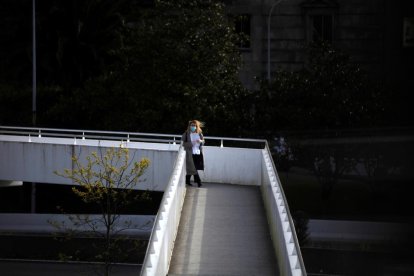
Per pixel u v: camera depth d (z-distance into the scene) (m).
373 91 76.88
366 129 69.81
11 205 90.44
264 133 79.38
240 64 84.06
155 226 22.77
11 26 110.94
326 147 72.25
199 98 79.75
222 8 88.12
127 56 82.75
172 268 25.23
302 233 56.34
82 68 107.69
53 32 109.38
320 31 106.75
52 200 89.19
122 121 81.25
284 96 79.31
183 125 79.38
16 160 64.12
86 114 88.44
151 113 79.50
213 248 27.78
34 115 91.62
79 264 65.19
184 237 29.34
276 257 26.31
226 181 42.91
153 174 59.16
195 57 79.75
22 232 72.62
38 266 64.19
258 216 33.03
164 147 60.97
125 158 58.69
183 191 37.09
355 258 50.66
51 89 105.88
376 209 46.94
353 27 104.44
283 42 107.50
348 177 69.94
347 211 62.97
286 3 107.38
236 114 80.38
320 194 68.88
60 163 62.38
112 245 59.56
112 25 107.19
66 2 107.88
